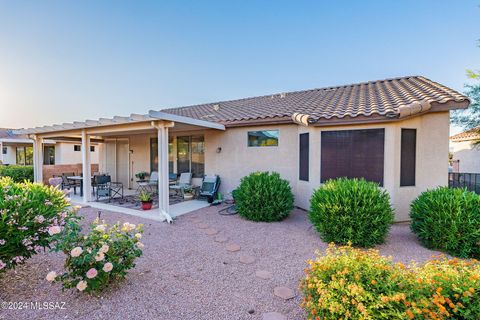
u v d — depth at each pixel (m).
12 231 3.15
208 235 5.71
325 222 5.05
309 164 7.57
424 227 4.88
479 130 11.27
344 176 6.96
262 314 2.92
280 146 8.70
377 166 6.55
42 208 3.50
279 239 5.45
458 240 4.42
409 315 1.87
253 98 13.88
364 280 2.36
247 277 3.79
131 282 3.58
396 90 8.47
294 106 9.58
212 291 3.40
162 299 3.19
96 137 12.79
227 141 9.77
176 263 4.26
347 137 6.91
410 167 6.58
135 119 6.91
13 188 3.67
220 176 9.95
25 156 23.16
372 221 4.80
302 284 2.74
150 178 11.24
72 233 3.18
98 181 9.63
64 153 20.70
